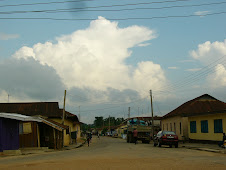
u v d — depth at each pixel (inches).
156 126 2425.0
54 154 767.7
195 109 1556.3
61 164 464.4
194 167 425.4
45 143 1071.6
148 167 424.2
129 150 872.9
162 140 1093.1
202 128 1279.5
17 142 871.7
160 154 694.5
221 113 1108.5
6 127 800.9
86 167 423.2
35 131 1011.9
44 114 1342.3
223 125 1098.7
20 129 991.0
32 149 965.2
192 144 1251.2
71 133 1599.4
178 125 1627.7
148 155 657.0
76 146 1322.6
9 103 1418.6
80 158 577.9
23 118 825.5
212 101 1625.2
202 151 879.7
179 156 634.2
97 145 1408.7
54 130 1049.5
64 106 1336.1
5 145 789.2
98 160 526.9
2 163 521.3
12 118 789.2
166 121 1971.0
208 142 1215.6
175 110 1841.8
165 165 449.7
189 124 1424.7
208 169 404.2
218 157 611.2
